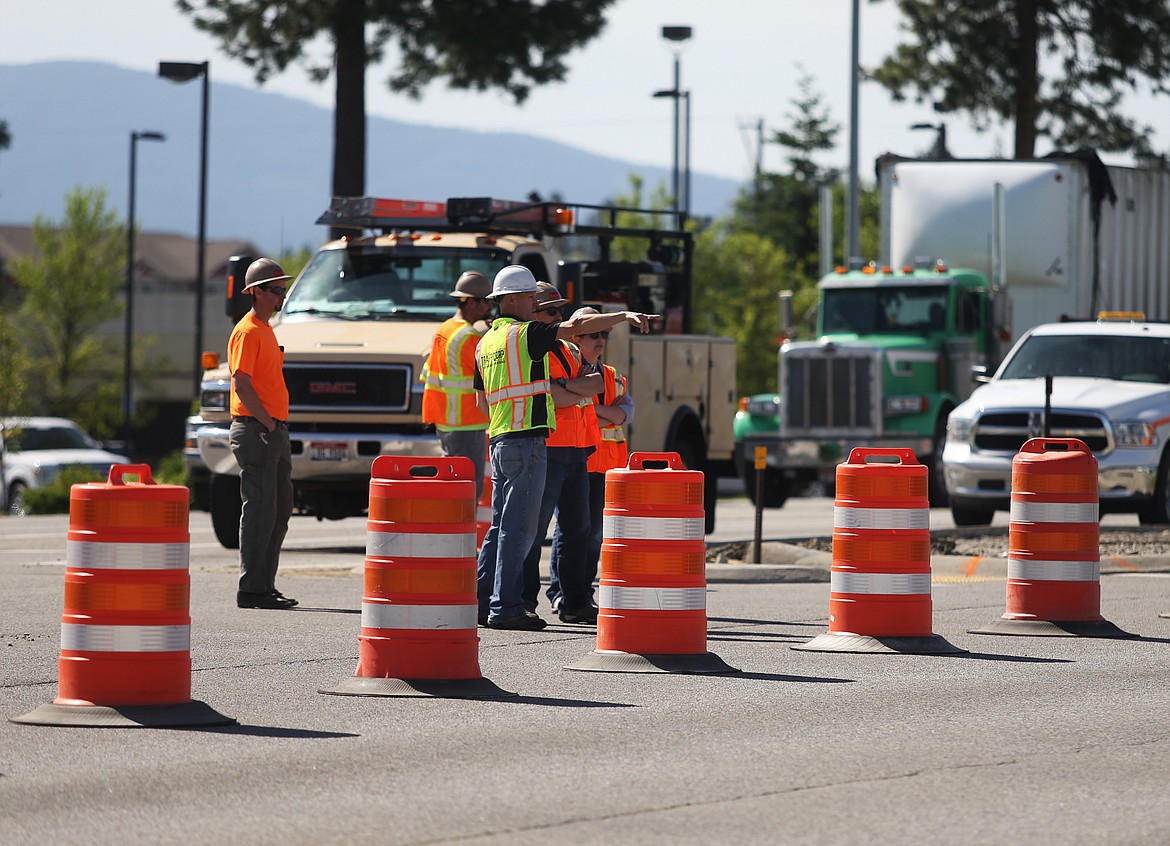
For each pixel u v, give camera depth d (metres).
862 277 86.06
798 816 19.95
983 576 50.56
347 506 54.41
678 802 20.61
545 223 58.22
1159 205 91.94
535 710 26.98
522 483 36.38
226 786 21.38
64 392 187.00
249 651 33.34
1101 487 61.69
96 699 25.42
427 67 101.56
